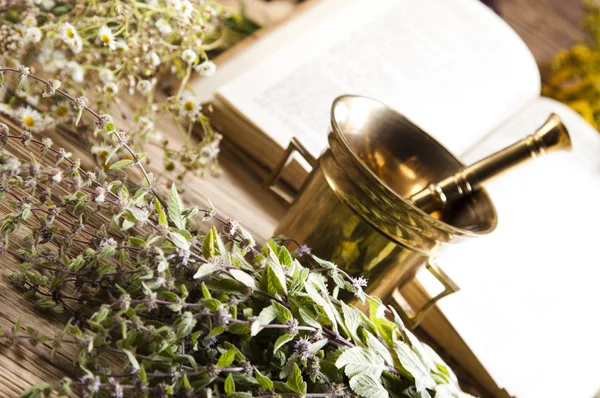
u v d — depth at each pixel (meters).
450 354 1.00
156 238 0.76
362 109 0.90
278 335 0.78
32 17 0.94
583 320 1.07
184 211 0.78
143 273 0.75
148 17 0.96
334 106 0.88
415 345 0.82
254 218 1.00
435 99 1.15
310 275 0.80
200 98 1.06
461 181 0.89
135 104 1.04
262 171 1.04
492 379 0.98
